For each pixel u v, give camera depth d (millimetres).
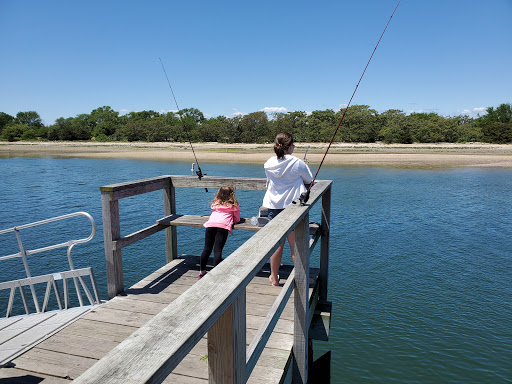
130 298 3600
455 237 12484
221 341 1219
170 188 4637
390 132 69312
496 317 7359
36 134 103750
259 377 2398
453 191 21625
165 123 90312
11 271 9398
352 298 8109
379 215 15492
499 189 22312
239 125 76000
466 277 9227
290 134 3566
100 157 48969
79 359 2605
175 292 3744
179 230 13188
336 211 16234
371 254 10812
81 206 17234
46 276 3576
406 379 5652
